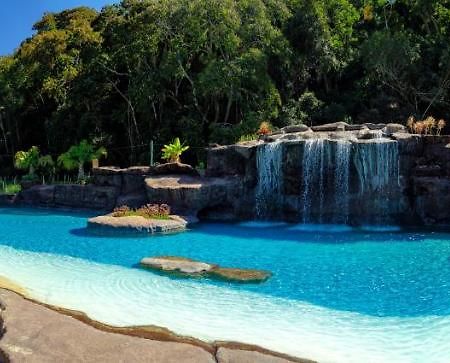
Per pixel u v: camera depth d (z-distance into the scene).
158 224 17.36
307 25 32.91
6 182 34.69
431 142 18.80
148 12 30.31
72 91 33.06
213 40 30.69
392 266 12.03
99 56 31.89
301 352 7.23
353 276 11.19
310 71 36.16
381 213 18.77
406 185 18.59
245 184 20.98
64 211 24.23
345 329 8.08
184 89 34.00
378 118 30.72
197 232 17.44
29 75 35.84
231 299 9.62
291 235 16.73
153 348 6.71
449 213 17.98
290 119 31.08
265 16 32.34
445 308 8.99
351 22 35.41
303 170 20.02
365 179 18.92
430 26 34.53
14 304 8.27
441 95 29.98
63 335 7.03
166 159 27.91
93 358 6.37
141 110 31.48
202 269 11.60
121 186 23.45
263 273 11.29
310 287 10.37
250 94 31.00
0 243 15.51
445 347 7.37
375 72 32.22
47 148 37.06
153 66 31.75
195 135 30.38
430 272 11.42
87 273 11.65
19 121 40.09
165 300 9.59
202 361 6.37
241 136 28.83
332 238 16.03
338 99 34.00
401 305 9.19
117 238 16.25
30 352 6.49
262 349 7.11
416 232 16.98
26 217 21.89
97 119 33.69
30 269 12.07
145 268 12.05
